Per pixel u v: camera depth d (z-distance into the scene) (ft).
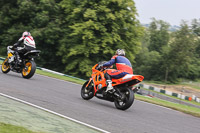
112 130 19.60
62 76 60.90
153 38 288.71
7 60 43.37
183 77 252.21
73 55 110.73
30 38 42.09
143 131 20.47
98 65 31.30
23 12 114.73
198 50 286.25
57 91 34.50
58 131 17.17
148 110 30.58
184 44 224.74
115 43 109.60
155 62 237.86
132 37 113.50
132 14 109.50
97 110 25.96
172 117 28.02
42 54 121.19
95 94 30.78
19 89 30.37
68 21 113.80
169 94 118.11
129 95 27.43
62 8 113.50
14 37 119.03
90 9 102.32
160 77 234.17
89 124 20.36
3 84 31.91
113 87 29.09
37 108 22.75
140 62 251.60
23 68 41.86
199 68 251.60
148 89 126.62
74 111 23.86
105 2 102.73
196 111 33.76
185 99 112.06
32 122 18.16
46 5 111.65
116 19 105.50
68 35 108.58
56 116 21.20
